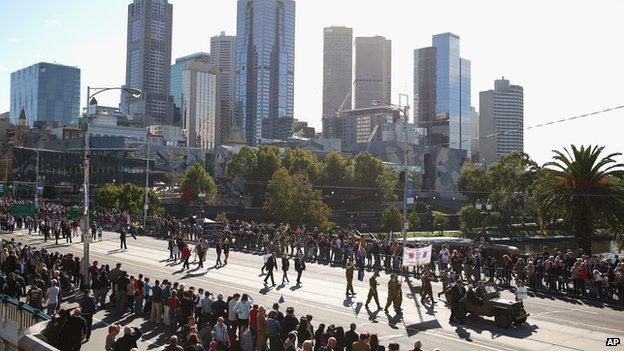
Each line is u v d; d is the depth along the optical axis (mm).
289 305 28844
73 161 145375
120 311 27312
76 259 33219
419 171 188000
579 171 47094
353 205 142750
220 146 188000
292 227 95688
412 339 23016
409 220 127000
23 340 16125
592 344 22609
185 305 23203
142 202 102062
